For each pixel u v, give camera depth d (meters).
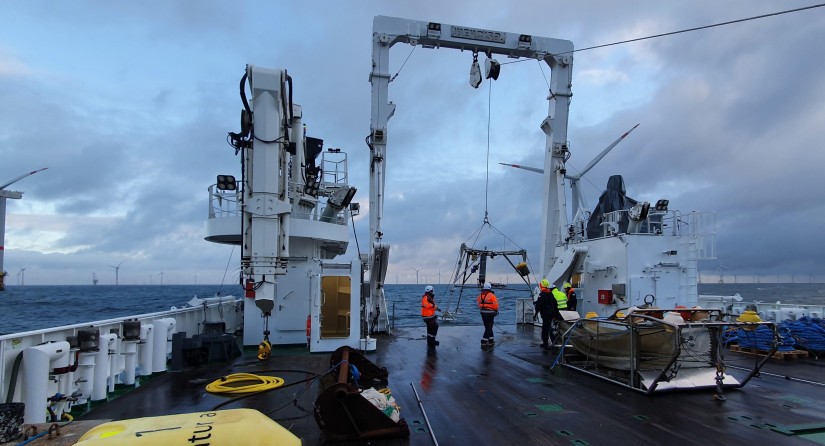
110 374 7.07
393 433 5.12
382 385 7.50
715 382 7.16
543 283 11.69
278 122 8.12
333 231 12.16
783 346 10.07
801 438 5.12
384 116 13.88
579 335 8.79
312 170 13.83
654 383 6.80
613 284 13.38
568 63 15.38
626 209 14.40
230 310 13.64
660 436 5.18
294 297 11.69
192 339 9.04
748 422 5.68
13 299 93.00
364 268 13.32
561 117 15.50
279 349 11.13
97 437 3.07
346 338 10.76
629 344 7.59
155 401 6.55
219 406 6.28
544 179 16.00
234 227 11.14
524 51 14.98
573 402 6.59
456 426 5.53
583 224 16.27
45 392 5.43
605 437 5.14
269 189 7.99
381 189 13.62
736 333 11.02
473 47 14.69
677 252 13.21
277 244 8.06
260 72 8.04
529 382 7.85
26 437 3.73
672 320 7.34
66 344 5.87
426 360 9.89
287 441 3.25
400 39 14.27
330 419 5.02
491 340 12.09
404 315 32.34
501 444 4.93
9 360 5.34
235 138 8.10
